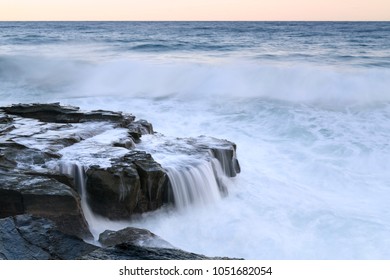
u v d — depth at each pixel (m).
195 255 4.96
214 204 8.84
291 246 7.25
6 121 10.19
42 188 7.09
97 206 7.94
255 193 9.30
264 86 18.50
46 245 5.75
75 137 9.20
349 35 53.81
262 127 13.36
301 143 12.04
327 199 9.02
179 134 12.80
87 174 7.88
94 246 5.91
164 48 34.00
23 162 7.97
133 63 22.55
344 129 12.88
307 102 15.99
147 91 18.75
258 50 33.09
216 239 7.59
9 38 45.41
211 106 15.71
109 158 8.27
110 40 43.41
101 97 17.48
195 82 19.56
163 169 8.30
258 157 11.18
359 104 15.59
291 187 9.59
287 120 13.70
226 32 65.12
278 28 80.38
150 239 6.37
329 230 7.73
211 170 9.10
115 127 10.30
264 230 7.76
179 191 8.49
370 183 9.85
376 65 23.36
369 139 12.10
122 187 7.82
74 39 44.50
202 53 30.75
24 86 20.14
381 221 8.01
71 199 7.04
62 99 17.44
